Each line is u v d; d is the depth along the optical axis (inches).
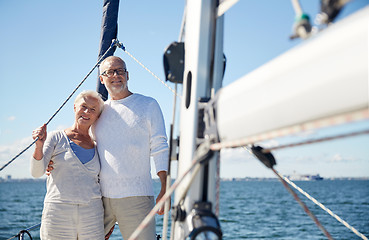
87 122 104.3
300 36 33.5
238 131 41.4
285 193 2613.2
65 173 99.4
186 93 64.3
